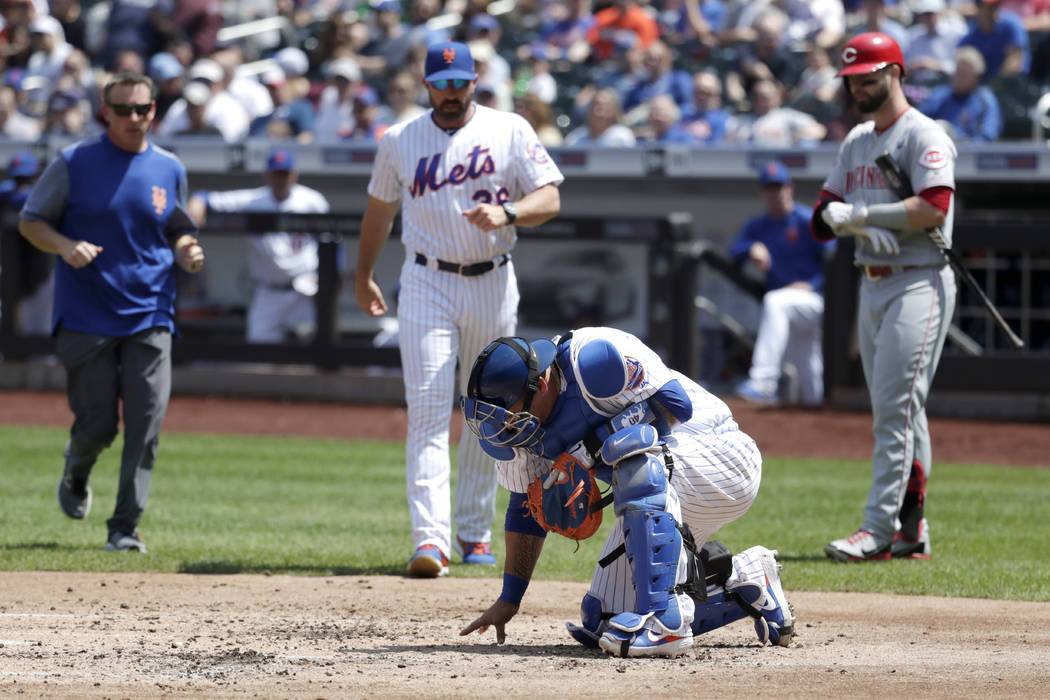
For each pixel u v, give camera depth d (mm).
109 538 24281
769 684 13820
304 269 49500
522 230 47812
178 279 50281
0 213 51656
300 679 14023
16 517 28344
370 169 53875
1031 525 28219
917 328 23828
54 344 51688
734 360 47781
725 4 65312
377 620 18109
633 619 15250
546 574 22406
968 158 47500
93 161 23797
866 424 43250
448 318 22688
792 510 30188
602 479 15461
